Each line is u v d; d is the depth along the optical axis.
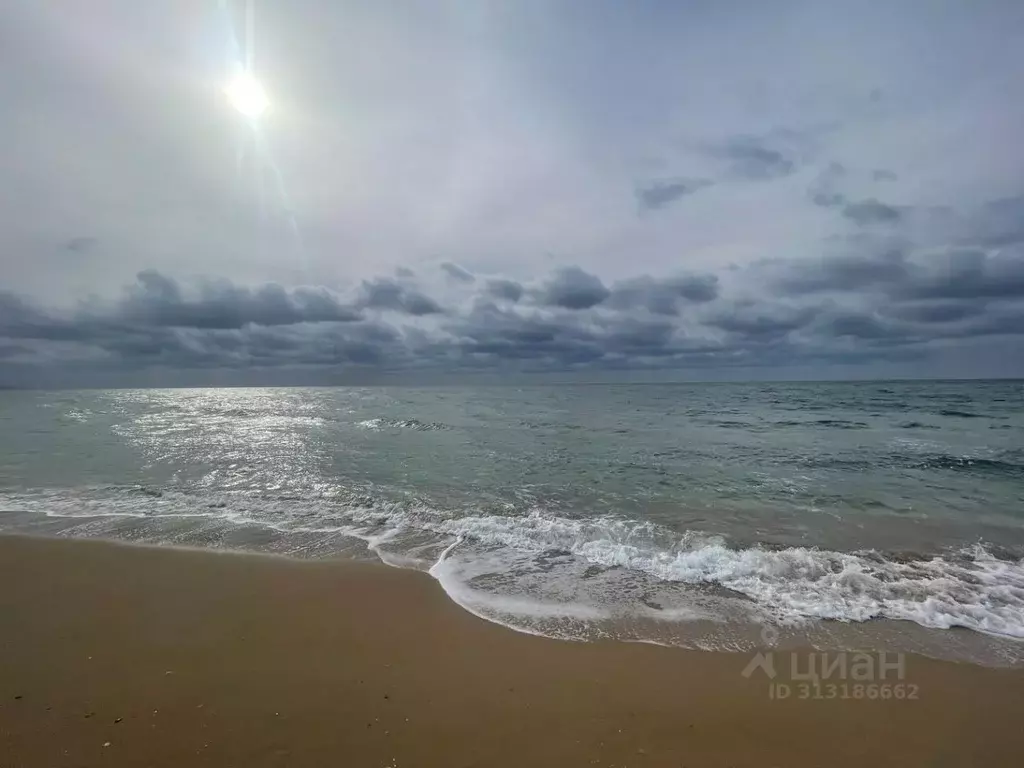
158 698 3.25
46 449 13.00
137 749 2.76
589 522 7.16
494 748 2.83
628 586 5.16
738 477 9.80
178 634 4.14
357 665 3.69
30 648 3.90
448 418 20.52
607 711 3.19
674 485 9.21
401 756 2.75
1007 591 5.00
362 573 5.49
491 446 13.46
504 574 5.46
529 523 7.12
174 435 15.59
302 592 4.99
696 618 4.48
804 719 3.14
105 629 4.22
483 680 3.52
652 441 14.23
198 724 2.99
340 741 2.86
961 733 3.02
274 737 2.88
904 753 2.85
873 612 4.59
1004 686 3.49
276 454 12.27
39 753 2.72
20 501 8.33
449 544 6.41
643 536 6.61
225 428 17.25
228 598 4.84
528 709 3.20
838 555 5.89
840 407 23.86
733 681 3.54
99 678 3.48
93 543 6.43
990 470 10.26
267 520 7.36
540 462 11.27
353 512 7.71
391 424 18.38
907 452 12.20
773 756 2.82
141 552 6.11
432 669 3.65
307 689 3.37
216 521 7.30
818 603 4.77
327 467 10.79
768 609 4.66
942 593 4.95
